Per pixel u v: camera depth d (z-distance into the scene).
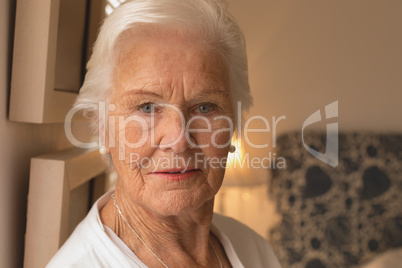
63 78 0.98
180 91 0.63
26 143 0.91
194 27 0.64
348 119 2.75
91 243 0.68
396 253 2.63
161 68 0.62
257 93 2.73
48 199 0.87
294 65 2.72
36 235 0.87
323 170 2.70
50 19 0.82
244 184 2.63
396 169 2.70
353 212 2.69
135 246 0.72
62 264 0.64
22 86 0.81
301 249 2.67
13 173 0.85
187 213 0.72
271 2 2.68
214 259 0.83
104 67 0.67
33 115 0.81
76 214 1.14
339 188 2.69
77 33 1.09
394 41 2.72
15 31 0.81
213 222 0.95
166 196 0.65
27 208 0.88
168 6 0.62
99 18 1.21
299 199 2.67
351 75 2.73
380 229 2.68
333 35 2.72
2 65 0.79
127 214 0.72
